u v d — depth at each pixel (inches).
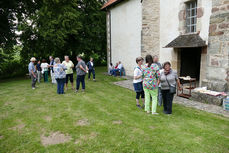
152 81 164.1
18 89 314.8
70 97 242.5
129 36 454.9
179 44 286.2
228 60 207.0
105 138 122.6
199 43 259.3
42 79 450.9
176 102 216.4
